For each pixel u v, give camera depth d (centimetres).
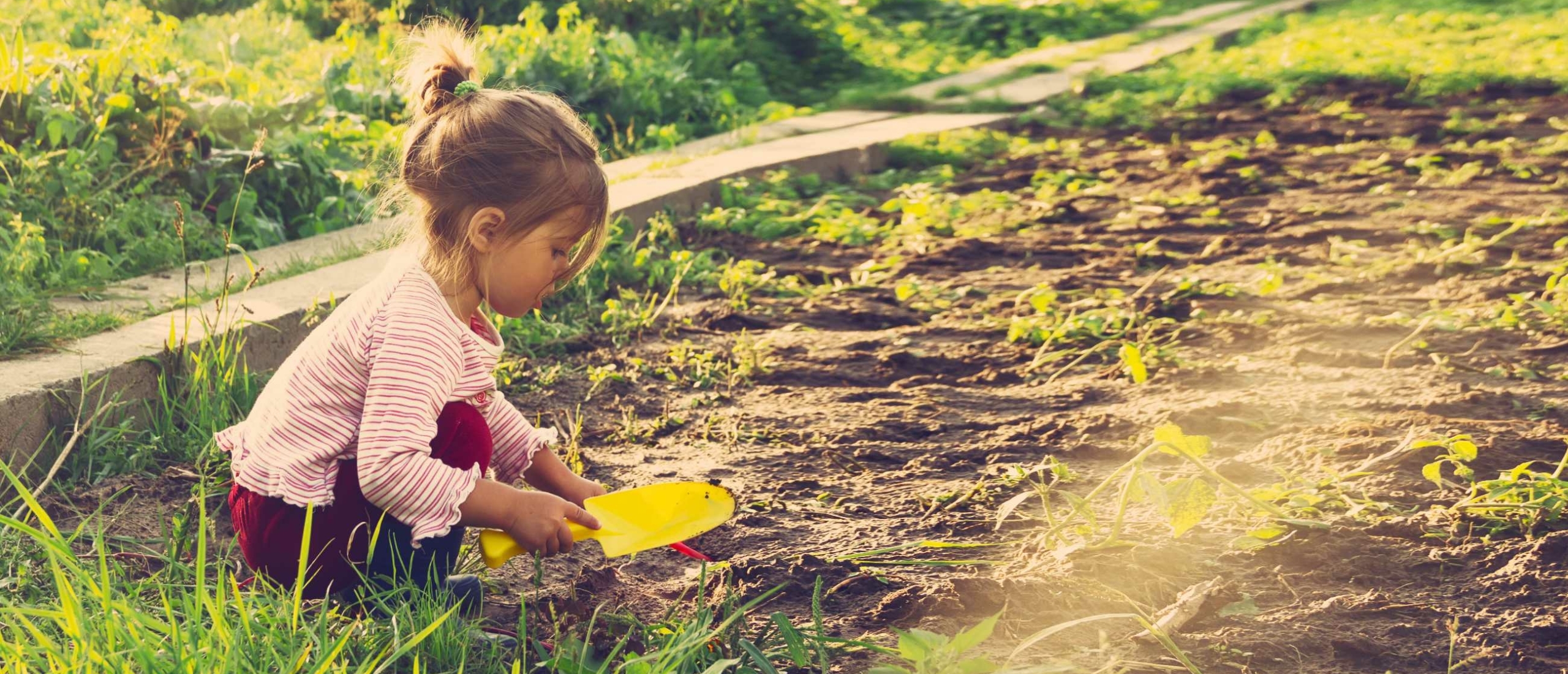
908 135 974
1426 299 549
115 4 1183
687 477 376
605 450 402
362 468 243
